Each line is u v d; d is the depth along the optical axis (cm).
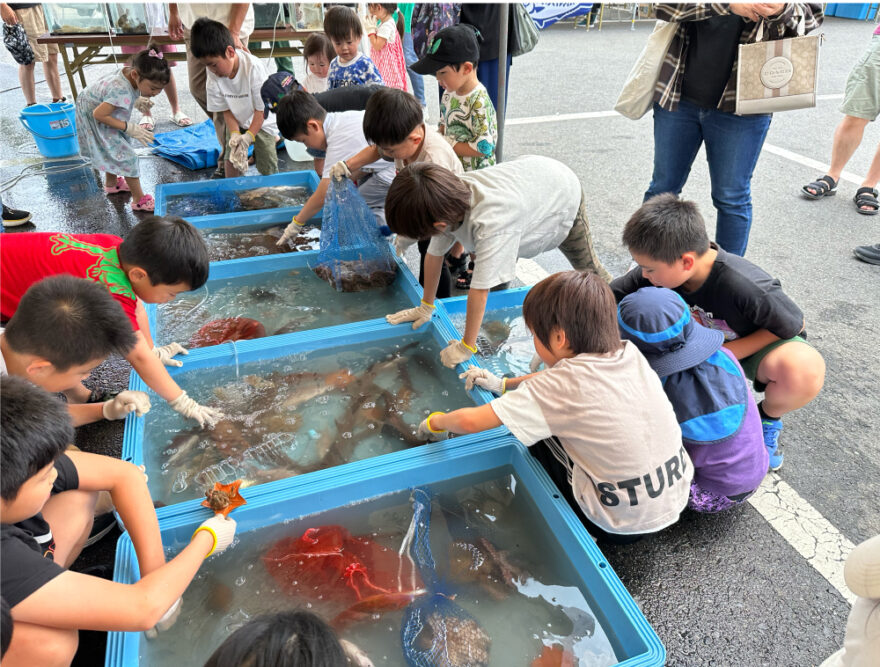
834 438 211
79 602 113
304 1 477
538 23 669
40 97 586
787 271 312
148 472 182
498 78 322
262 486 167
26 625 111
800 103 227
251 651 75
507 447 186
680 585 162
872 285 301
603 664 137
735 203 259
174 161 458
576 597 152
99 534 170
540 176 222
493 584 154
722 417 165
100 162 364
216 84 366
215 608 145
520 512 177
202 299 270
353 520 170
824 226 361
